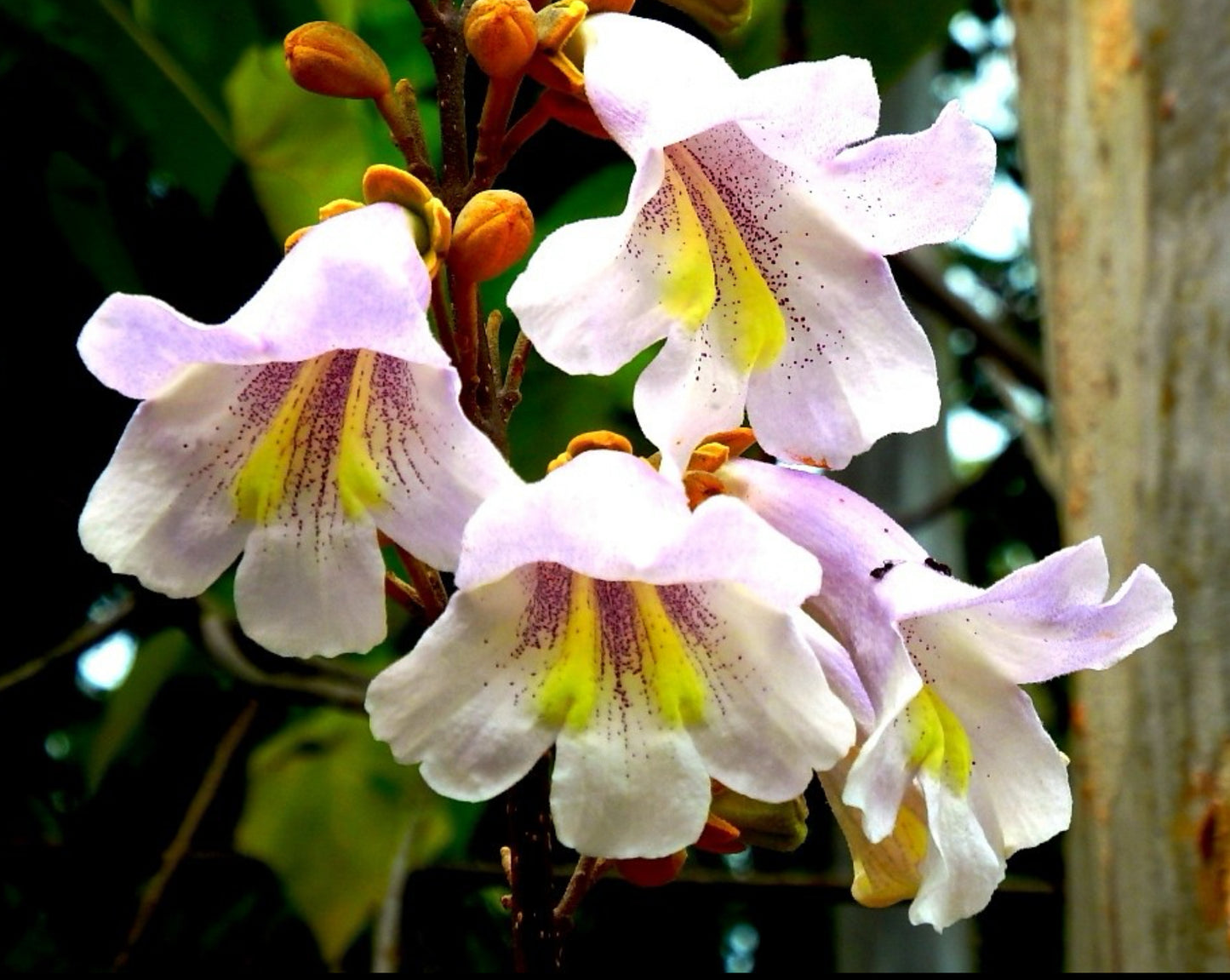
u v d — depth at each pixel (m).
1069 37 0.46
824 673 0.28
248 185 0.53
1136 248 0.43
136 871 0.61
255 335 0.26
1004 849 0.30
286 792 0.58
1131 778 0.41
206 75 0.48
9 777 0.69
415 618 0.30
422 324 0.26
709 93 0.28
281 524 0.28
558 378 0.55
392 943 0.49
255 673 0.55
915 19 0.49
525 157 0.53
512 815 0.30
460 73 0.31
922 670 0.31
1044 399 0.80
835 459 0.30
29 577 0.60
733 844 0.31
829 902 0.56
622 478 0.27
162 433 0.28
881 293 0.30
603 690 0.28
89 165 0.53
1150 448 0.41
